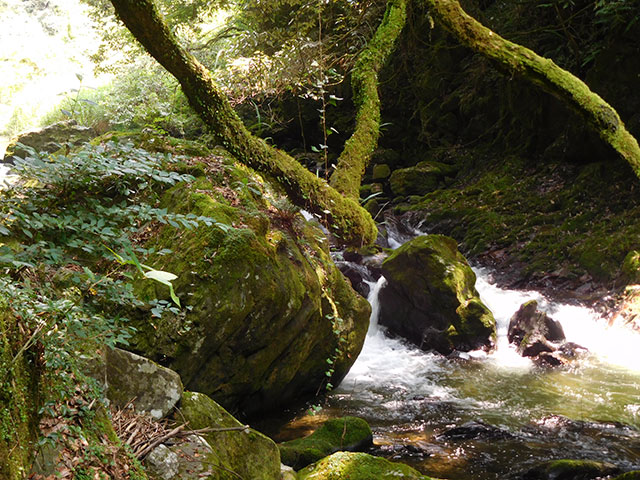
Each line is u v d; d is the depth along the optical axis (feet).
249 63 18.75
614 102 34.32
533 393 19.53
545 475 13.66
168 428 9.29
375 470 11.55
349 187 10.71
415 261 24.40
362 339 19.16
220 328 13.70
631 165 10.07
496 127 42.55
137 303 9.57
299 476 11.42
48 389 7.54
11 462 6.17
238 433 9.91
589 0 36.63
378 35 11.38
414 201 40.45
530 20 39.99
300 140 49.73
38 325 7.50
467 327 23.57
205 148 17.61
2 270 8.81
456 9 10.55
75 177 10.74
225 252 13.85
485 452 15.28
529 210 35.60
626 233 29.89
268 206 16.96
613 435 16.26
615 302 26.21
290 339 15.64
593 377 20.77
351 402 18.69
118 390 9.14
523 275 30.40
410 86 47.24
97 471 7.53
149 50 9.36
